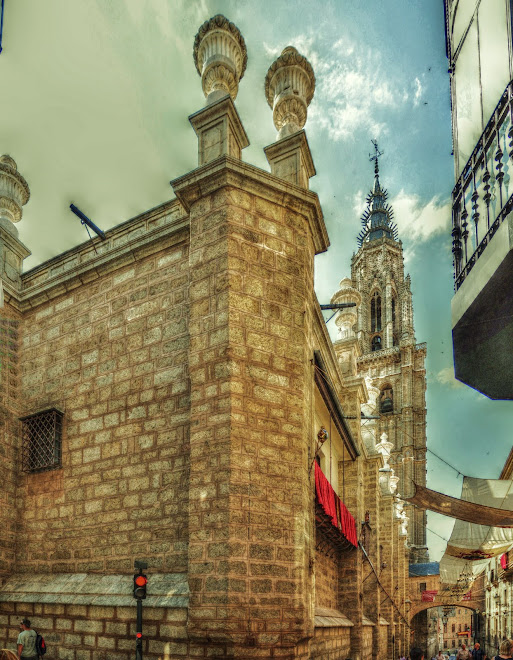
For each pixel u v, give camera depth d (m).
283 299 8.86
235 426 7.81
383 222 101.12
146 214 10.70
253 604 7.18
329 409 14.28
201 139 9.61
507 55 5.96
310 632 7.91
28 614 9.44
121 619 8.28
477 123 6.68
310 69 10.73
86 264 10.88
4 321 11.49
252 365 8.25
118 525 9.12
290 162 9.99
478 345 6.63
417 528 72.81
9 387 11.27
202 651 7.29
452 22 7.55
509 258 5.45
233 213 8.75
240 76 10.37
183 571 8.16
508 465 21.17
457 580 41.59
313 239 10.14
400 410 83.25
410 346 85.06
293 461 8.18
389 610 30.53
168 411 9.15
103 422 9.95
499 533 19.59
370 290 94.62
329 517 12.25
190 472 7.96
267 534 7.59
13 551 10.44
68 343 10.98
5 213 12.63
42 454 10.66
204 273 8.73
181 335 9.39
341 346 19.02
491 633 41.69
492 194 6.28
